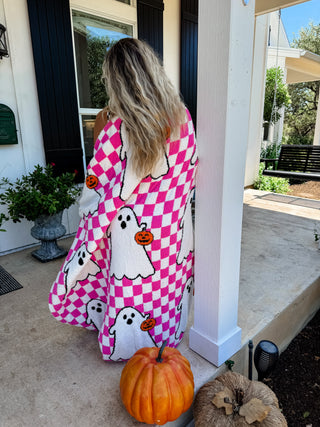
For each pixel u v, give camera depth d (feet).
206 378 4.50
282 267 8.38
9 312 6.28
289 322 6.84
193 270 5.14
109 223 3.98
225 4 3.51
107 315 4.39
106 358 4.58
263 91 17.84
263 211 13.84
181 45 12.50
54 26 8.79
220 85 3.78
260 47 16.74
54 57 8.96
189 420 4.39
